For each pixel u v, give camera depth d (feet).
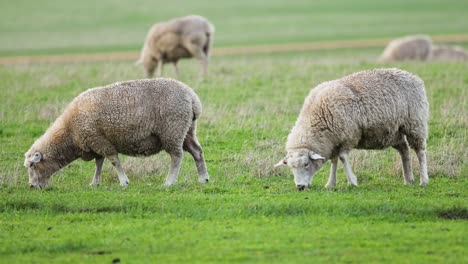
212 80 291.79
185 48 309.22
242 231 131.44
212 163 189.57
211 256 119.85
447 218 139.13
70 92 272.72
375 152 190.19
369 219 137.39
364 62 339.57
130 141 168.25
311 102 165.99
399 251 120.37
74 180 179.52
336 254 119.34
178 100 167.22
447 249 120.57
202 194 155.02
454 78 272.31
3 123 231.71
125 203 148.05
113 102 167.12
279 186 164.25
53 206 149.18
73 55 572.92
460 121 213.66
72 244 126.82
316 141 162.91
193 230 133.18
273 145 201.87
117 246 125.90
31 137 219.61
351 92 162.91
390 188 160.15
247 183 168.86
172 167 169.58
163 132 167.43
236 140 209.67
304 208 142.41
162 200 149.38
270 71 310.65
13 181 175.63
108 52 596.29
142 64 323.37
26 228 137.08
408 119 165.17
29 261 120.26
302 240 125.90
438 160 181.57
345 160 164.45
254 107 244.22
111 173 182.60
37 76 310.24
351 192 155.94
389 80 164.96
